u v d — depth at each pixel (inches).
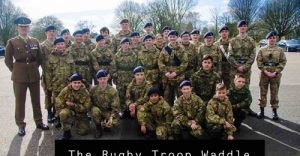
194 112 224.5
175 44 265.4
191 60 279.7
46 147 218.7
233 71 275.1
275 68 266.1
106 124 236.8
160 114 227.1
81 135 239.5
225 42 286.2
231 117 219.3
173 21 2130.9
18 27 242.2
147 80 275.3
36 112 254.2
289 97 346.6
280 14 2144.4
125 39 277.4
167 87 270.2
